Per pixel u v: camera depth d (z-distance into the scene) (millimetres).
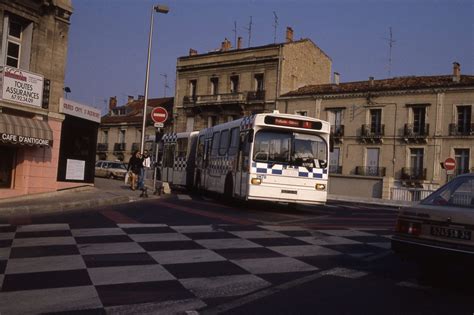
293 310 5117
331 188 42094
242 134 16391
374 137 40250
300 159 15484
